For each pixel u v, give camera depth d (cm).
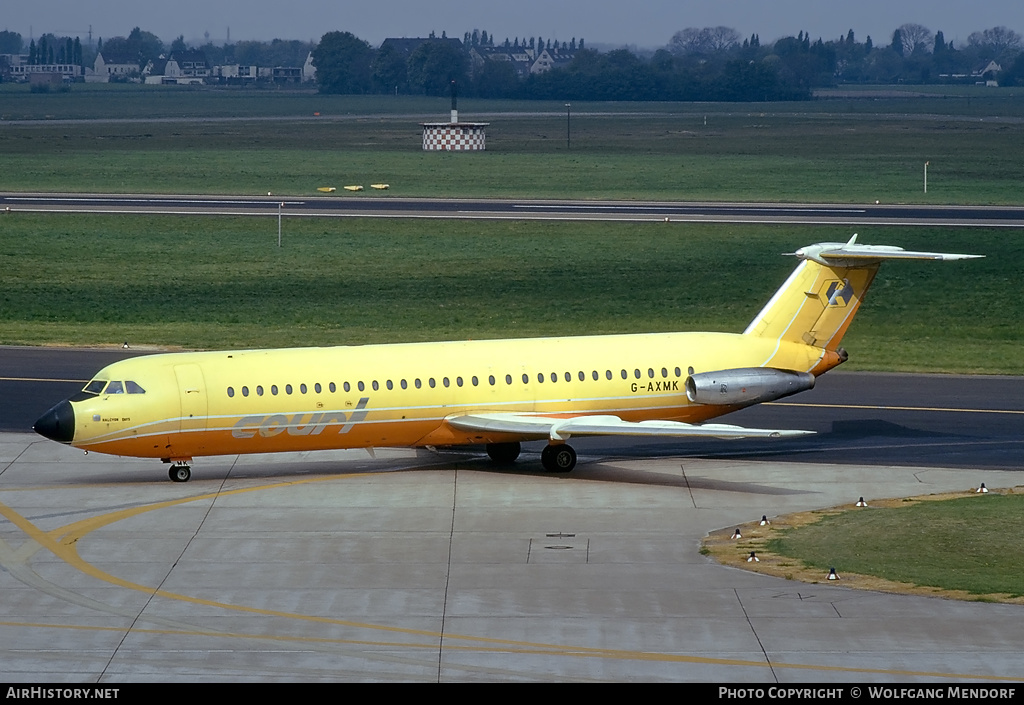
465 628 8381
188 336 19775
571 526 10900
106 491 11919
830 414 15312
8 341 19088
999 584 9162
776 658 7788
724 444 13988
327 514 11219
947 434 14350
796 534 10650
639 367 13138
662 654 7869
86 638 8206
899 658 7762
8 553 10106
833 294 13612
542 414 12838
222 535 10594
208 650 7988
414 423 12475
